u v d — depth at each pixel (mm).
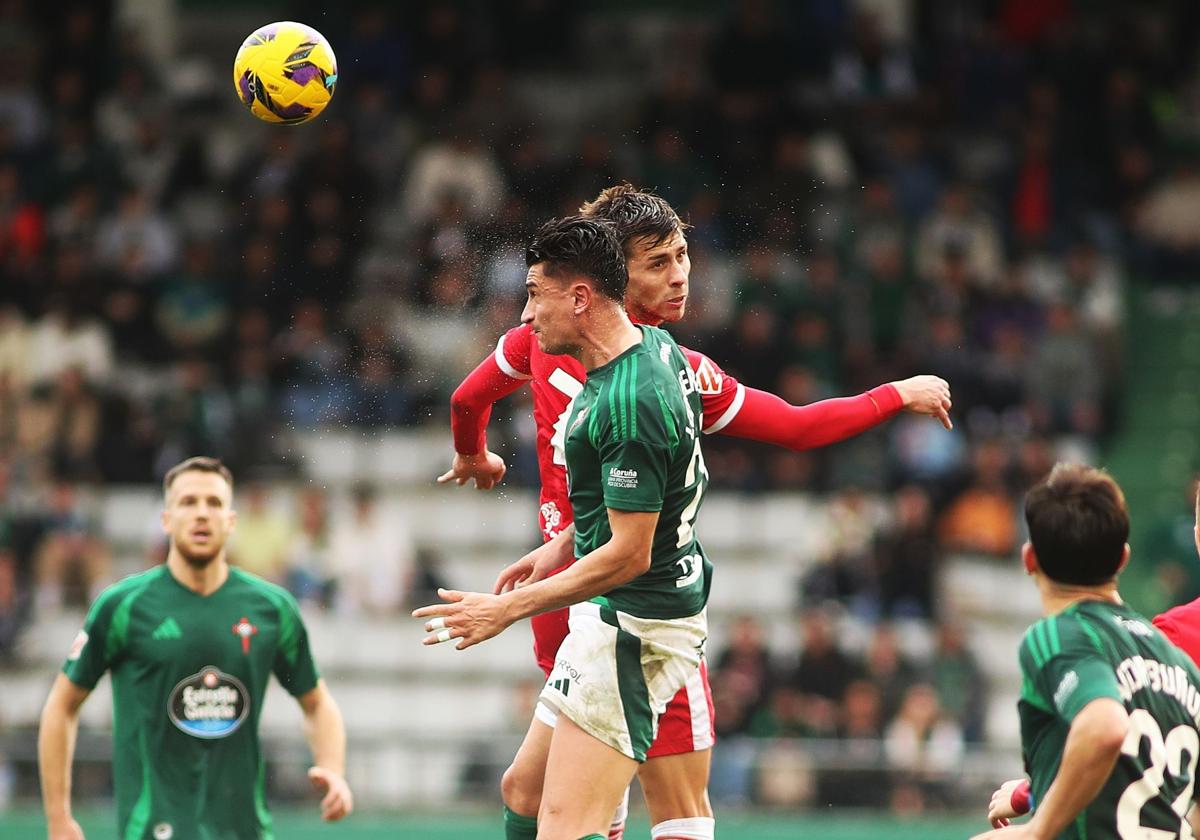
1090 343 54656
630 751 17625
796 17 61062
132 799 23156
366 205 54906
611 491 16703
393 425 51812
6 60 60312
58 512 47688
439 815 37719
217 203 56031
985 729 40625
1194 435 56844
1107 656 15211
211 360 52781
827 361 50500
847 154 58344
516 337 20281
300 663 24141
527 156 55438
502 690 46406
